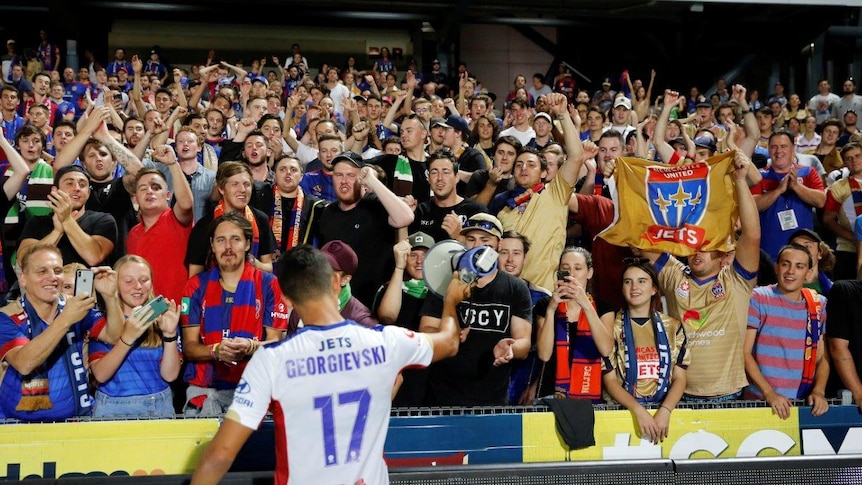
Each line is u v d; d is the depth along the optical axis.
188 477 3.98
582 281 5.28
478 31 21.00
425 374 4.94
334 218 6.02
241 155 7.59
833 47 17.33
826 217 7.75
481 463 4.29
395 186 6.91
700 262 5.24
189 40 19.62
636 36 19.98
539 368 5.24
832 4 15.84
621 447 4.49
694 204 5.98
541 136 9.12
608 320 4.96
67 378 4.32
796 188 7.48
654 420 4.52
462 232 5.36
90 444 4.03
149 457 4.06
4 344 4.21
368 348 3.15
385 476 3.23
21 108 12.09
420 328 4.82
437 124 8.30
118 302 4.43
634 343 4.84
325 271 3.21
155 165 6.99
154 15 19.42
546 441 4.38
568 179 6.34
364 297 5.87
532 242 6.28
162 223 5.70
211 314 4.72
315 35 20.03
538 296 5.86
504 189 7.10
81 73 14.71
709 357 5.14
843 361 4.96
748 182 7.58
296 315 4.96
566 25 19.28
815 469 4.51
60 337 4.05
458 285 3.46
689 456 4.53
